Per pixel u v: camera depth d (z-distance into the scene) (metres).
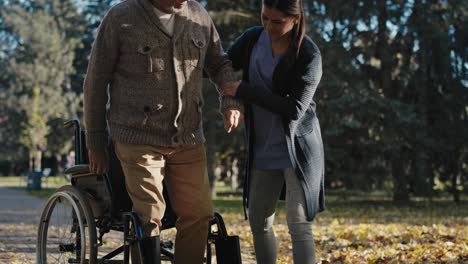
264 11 4.43
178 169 4.42
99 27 4.26
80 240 5.02
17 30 65.25
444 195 26.55
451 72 23.86
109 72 4.30
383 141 22.70
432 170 24.17
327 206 23.34
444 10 23.97
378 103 21.67
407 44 23.70
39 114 60.03
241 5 22.06
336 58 21.97
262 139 4.77
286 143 4.65
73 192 4.82
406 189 24.58
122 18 4.18
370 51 23.39
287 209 4.68
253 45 4.80
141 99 4.23
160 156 4.33
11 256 7.93
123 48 4.22
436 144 23.34
